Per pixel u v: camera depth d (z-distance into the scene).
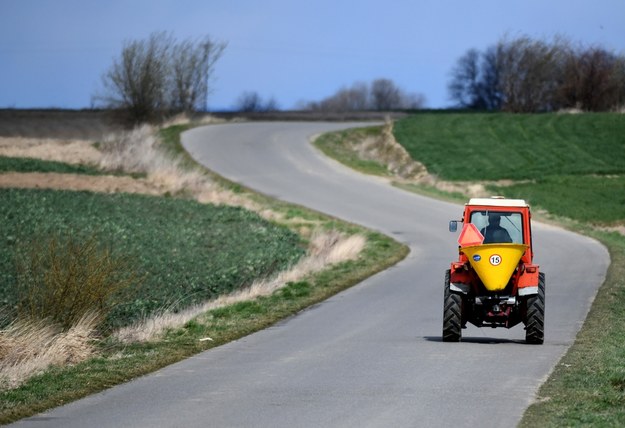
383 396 33.25
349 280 76.50
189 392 34.22
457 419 29.44
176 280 71.19
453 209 134.75
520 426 28.34
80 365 39.66
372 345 46.41
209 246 91.38
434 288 73.19
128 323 54.69
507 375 37.47
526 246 46.34
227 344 46.84
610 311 59.69
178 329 50.56
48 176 133.62
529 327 46.69
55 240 51.12
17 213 100.06
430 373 38.03
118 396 33.59
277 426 28.59
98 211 108.06
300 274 77.44
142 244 88.31
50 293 46.81
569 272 83.25
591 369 38.25
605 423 28.38
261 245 94.19
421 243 106.50
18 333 41.28
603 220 131.75
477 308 47.53
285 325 54.38
